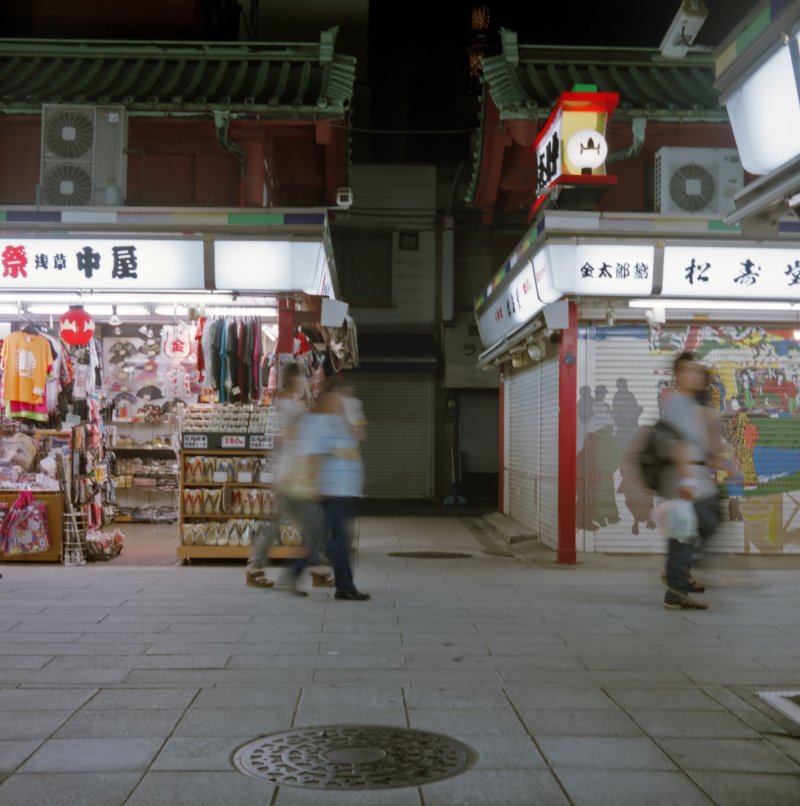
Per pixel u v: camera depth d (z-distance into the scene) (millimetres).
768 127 4375
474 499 19766
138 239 8945
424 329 19797
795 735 3986
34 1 15266
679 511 6918
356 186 19672
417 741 3900
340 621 6492
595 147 9312
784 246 9031
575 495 9719
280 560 9602
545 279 9297
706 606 7012
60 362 9430
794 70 4031
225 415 9773
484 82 13578
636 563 9578
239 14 17125
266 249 8945
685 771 3551
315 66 13594
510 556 10508
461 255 19828
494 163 14273
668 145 13320
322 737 3943
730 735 3988
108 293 9258
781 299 9234
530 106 12430
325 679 4906
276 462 9500
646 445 7082
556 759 3682
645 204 13531
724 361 10188
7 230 8945
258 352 9562
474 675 5008
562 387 9688
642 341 10164
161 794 3291
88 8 15250
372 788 3371
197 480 9594
